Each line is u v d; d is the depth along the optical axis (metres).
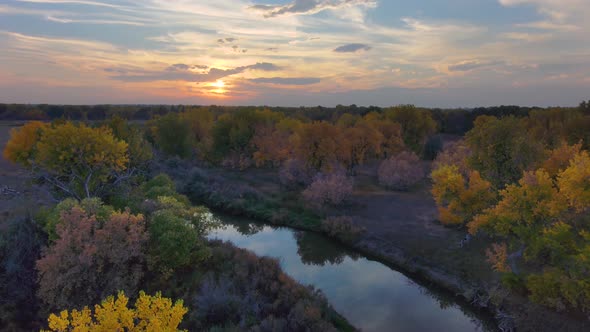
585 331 17.41
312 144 49.62
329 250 31.88
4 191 33.19
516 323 19.33
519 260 24.56
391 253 29.39
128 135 41.81
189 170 57.34
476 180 27.61
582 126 44.50
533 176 21.25
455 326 20.31
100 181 31.88
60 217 19.50
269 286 21.52
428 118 65.19
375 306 22.25
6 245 19.58
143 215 22.94
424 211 38.62
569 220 24.20
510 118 31.91
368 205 41.25
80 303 17.33
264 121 70.44
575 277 18.14
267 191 48.75
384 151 59.50
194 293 19.92
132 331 8.72
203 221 26.61
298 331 17.25
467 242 28.73
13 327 16.39
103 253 18.16
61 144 28.77
